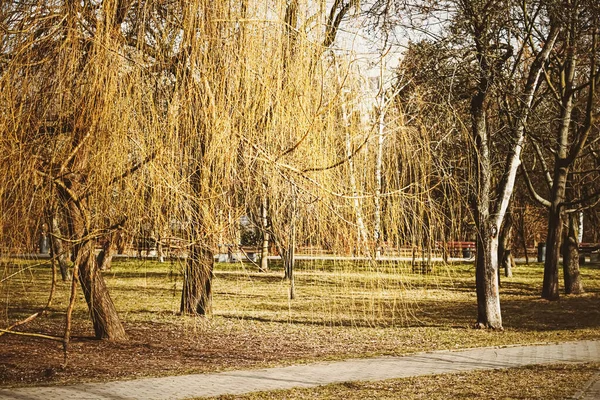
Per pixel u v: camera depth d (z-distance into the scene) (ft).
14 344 43.80
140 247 30.01
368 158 33.53
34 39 27.66
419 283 47.98
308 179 31.48
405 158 34.96
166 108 28.78
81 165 27.37
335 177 32.63
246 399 29.09
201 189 29.04
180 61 29.19
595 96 84.17
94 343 44.65
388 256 35.83
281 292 76.07
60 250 28.04
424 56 44.55
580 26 63.72
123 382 32.68
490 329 53.98
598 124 82.99
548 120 67.05
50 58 27.66
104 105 27.09
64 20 28.14
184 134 28.96
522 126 54.60
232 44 30.01
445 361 39.24
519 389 31.04
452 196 38.29
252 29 30.27
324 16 32.22
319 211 32.45
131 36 29.01
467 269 117.29
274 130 30.76
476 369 36.55
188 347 43.93
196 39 29.07
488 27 49.78
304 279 36.96
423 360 39.60
